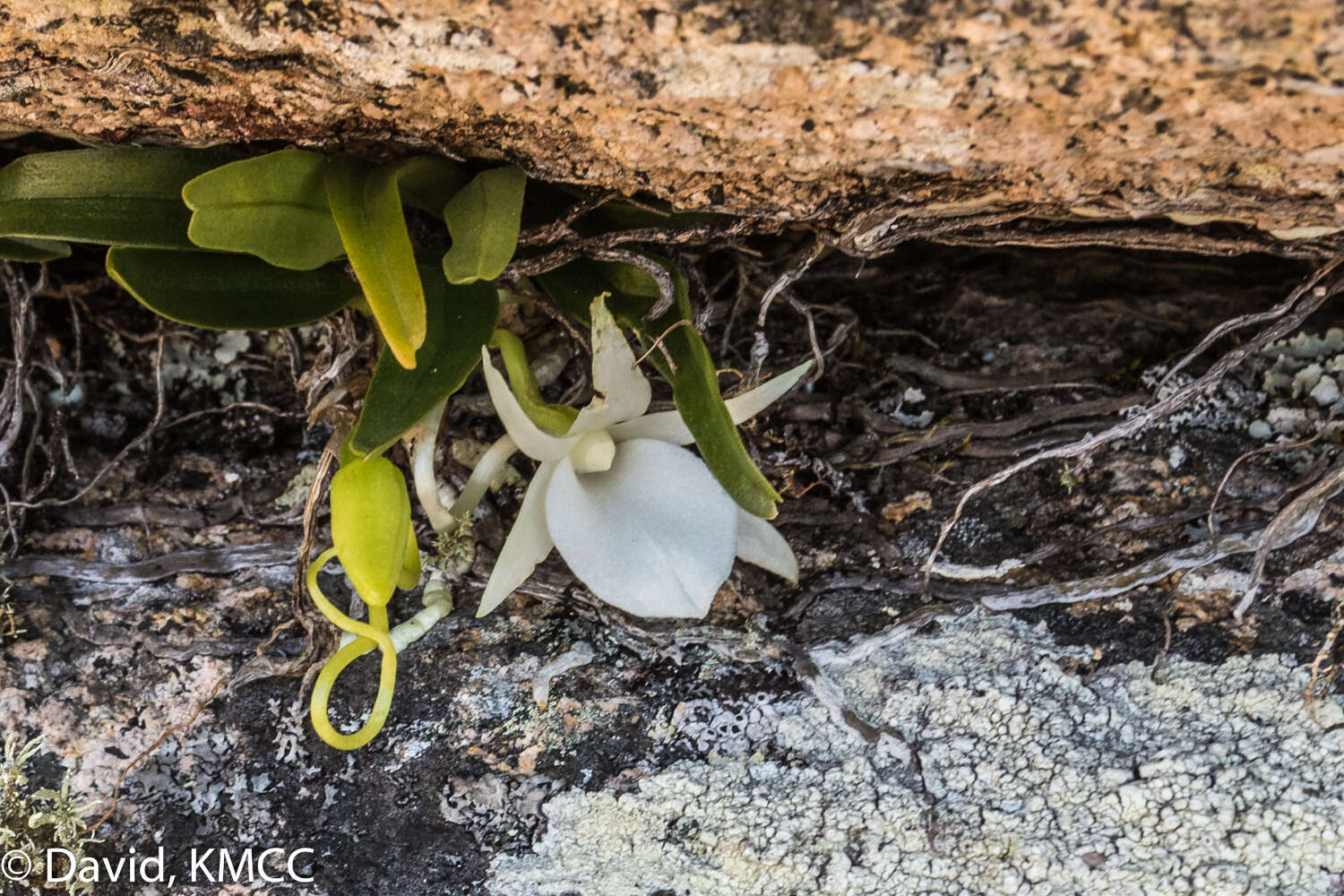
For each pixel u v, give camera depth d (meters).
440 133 0.35
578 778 0.36
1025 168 0.34
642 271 0.37
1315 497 0.36
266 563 0.38
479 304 0.36
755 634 0.37
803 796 0.36
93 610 0.38
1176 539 0.37
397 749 0.37
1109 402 0.39
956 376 0.39
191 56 0.34
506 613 0.38
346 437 0.37
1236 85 0.32
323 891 0.36
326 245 0.36
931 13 0.31
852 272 0.40
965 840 0.35
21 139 0.37
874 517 0.38
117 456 0.39
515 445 0.37
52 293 0.39
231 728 0.37
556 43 0.33
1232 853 0.35
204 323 0.36
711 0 0.32
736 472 0.35
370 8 0.32
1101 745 0.36
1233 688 0.36
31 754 0.37
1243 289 0.40
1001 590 0.37
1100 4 0.31
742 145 0.34
